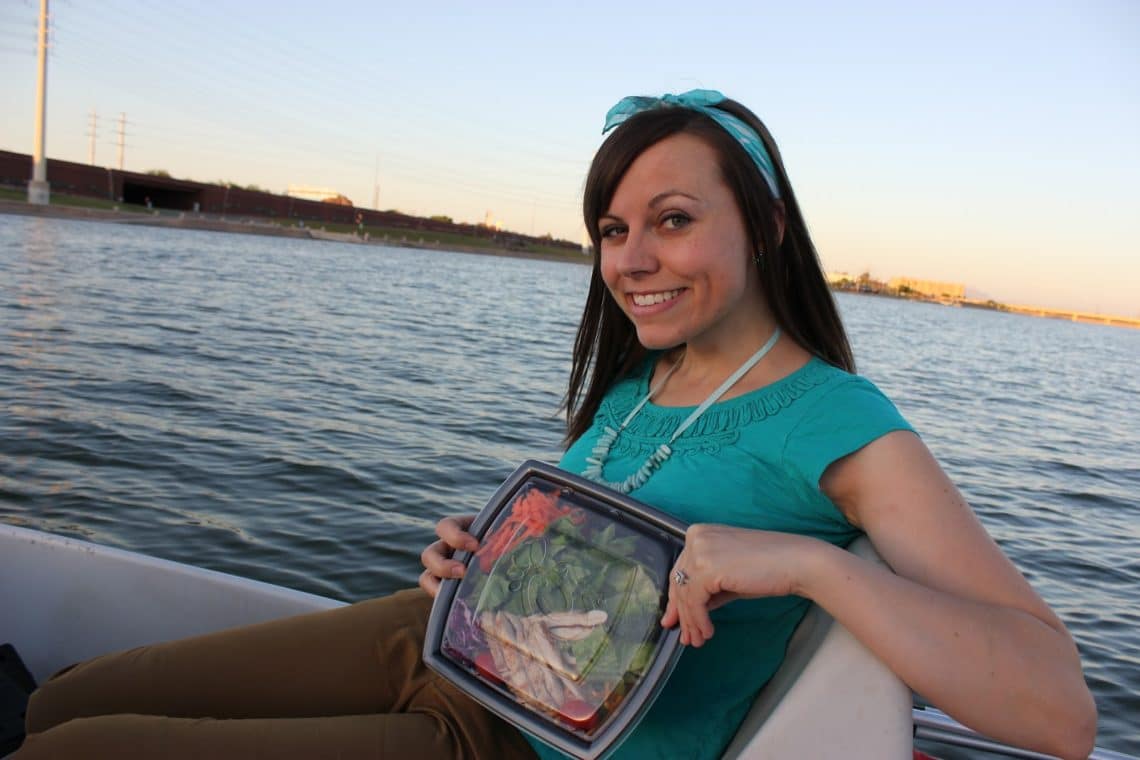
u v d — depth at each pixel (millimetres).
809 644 1281
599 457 1599
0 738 1963
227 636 1614
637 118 1441
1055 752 1030
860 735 1089
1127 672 4656
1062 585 6168
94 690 1599
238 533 5734
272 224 98312
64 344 13023
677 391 1617
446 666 1371
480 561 1438
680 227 1409
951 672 1030
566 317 29250
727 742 1352
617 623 1271
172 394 9914
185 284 26078
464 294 37531
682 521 1312
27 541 2424
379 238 110688
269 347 14781
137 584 2359
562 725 1251
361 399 10781
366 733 1362
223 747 1341
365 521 6086
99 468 6902
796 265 1544
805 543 1151
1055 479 10266
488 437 9211
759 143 1468
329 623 1584
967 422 14680
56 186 79500
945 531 1152
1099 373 32500
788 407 1369
